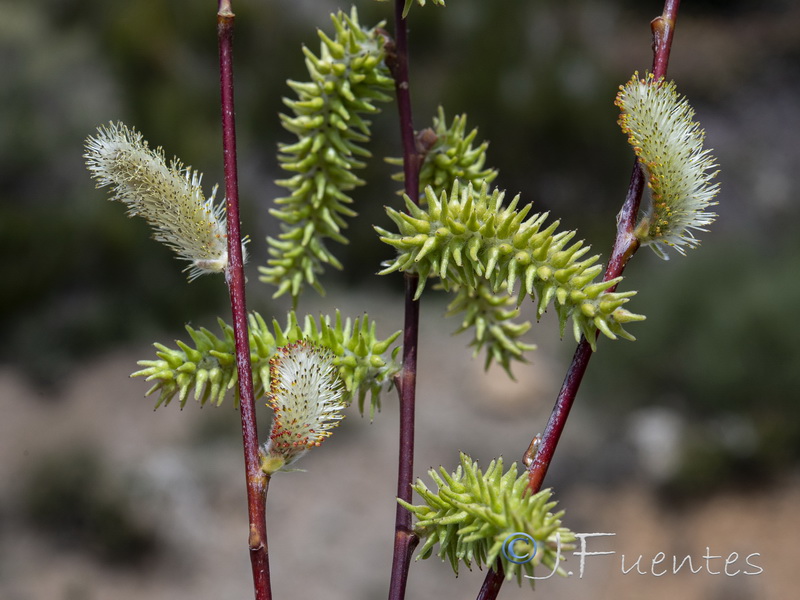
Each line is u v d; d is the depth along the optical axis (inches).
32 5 467.5
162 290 407.8
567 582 275.4
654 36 48.3
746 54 529.0
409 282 54.9
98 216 406.6
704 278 345.4
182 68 450.6
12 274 395.9
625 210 47.1
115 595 282.4
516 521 39.4
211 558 298.2
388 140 440.1
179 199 47.3
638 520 293.7
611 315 44.1
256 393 50.8
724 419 314.0
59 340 386.9
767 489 294.0
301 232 62.4
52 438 339.0
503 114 460.1
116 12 456.1
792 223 438.9
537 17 485.4
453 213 45.4
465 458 43.8
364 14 458.3
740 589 258.4
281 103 447.8
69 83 437.1
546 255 44.7
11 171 413.4
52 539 298.8
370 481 329.7
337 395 46.1
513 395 362.3
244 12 445.7
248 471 44.4
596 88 474.9
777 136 493.0
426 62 478.3
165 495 311.6
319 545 305.4
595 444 327.6
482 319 64.2
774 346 315.3
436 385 378.9
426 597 276.8
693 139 45.2
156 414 355.9
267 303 385.7
